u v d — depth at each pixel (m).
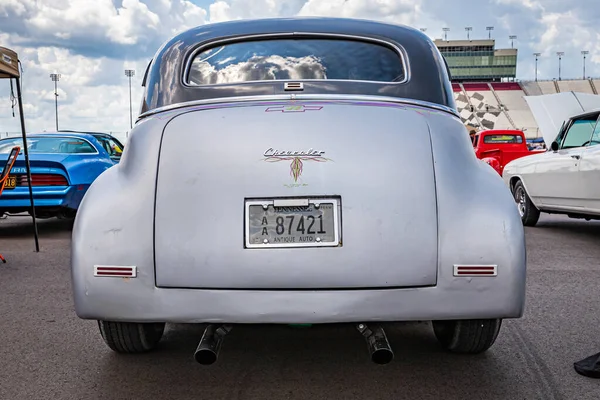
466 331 2.77
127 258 2.26
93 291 2.27
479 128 83.38
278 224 2.22
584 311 3.86
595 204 6.59
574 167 6.90
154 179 2.33
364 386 2.59
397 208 2.25
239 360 2.93
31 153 7.53
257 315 2.20
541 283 4.73
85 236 2.30
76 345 3.20
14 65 6.13
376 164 2.29
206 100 2.56
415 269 2.23
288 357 2.96
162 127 2.45
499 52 124.75
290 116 2.38
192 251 2.23
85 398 2.49
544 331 3.42
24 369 2.84
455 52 125.00
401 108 2.50
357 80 2.67
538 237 7.41
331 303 2.20
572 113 8.01
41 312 3.90
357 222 2.22
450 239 2.26
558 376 2.71
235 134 2.35
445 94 2.68
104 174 2.57
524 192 8.48
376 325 2.36
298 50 2.78
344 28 2.85
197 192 2.27
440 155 2.37
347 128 2.35
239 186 2.26
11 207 7.26
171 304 2.24
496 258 2.26
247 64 2.73
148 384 2.63
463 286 2.25
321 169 2.26
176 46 2.81
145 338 2.89
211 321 2.22
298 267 2.19
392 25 2.93
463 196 2.33
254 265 2.20
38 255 6.24
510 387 2.58
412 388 2.57
